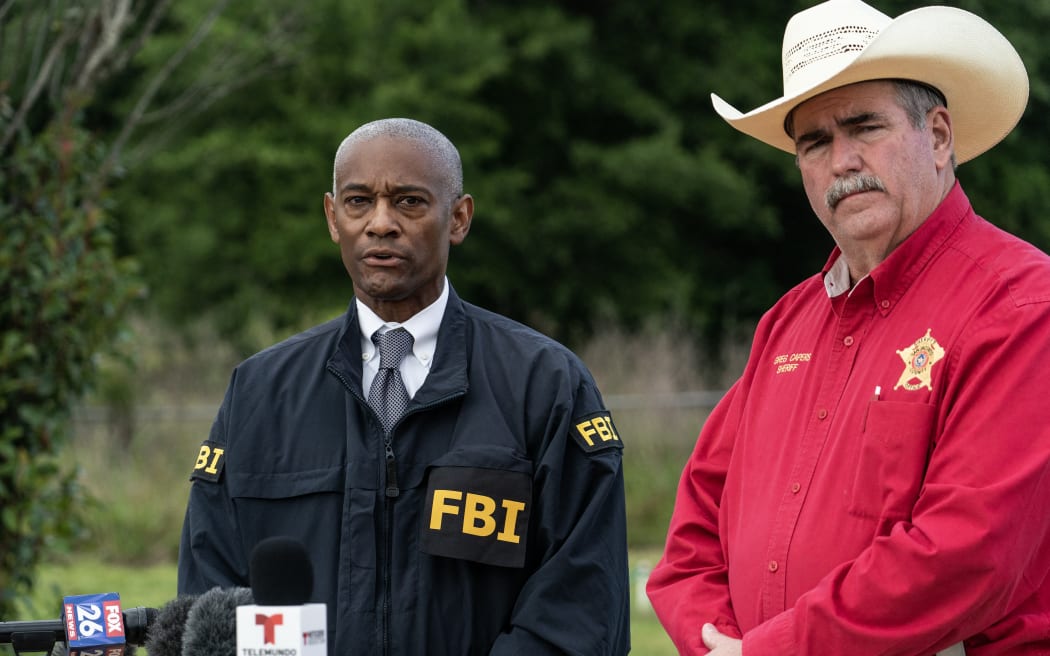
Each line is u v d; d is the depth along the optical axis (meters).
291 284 19.80
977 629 2.92
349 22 19.58
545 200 19.86
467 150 19.27
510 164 20.42
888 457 3.06
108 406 13.05
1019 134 18.33
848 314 3.30
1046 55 15.95
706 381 15.34
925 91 3.29
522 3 20.36
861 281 3.26
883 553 2.94
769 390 3.51
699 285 20.72
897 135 3.23
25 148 6.25
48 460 6.34
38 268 6.22
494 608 3.29
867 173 3.23
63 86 6.79
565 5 20.66
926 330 3.12
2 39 6.34
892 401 3.09
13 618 6.21
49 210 6.29
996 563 2.85
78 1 6.73
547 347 3.49
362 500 3.30
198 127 19.75
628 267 20.12
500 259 19.83
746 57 20.28
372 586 3.26
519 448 3.34
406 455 3.34
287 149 19.30
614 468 3.38
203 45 18.22
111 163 6.68
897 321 3.19
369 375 3.45
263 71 10.21
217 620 2.44
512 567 3.27
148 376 14.16
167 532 12.30
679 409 13.55
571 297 20.12
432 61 19.56
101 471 12.54
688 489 3.70
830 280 3.43
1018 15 15.72
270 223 19.69
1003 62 3.31
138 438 13.05
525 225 19.52
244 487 3.38
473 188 19.22
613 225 19.48
